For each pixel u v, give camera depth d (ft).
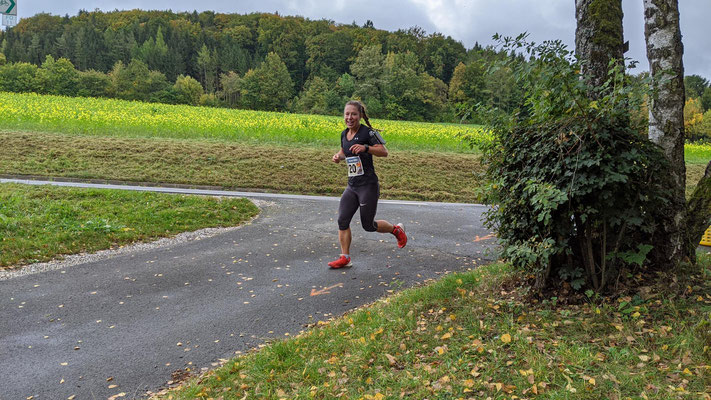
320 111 319.06
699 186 14.88
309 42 453.17
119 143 57.88
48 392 11.60
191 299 17.74
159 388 11.85
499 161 14.01
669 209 13.87
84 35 447.83
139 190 40.34
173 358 13.37
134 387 11.88
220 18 599.98
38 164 48.73
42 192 34.12
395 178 53.42
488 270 17.60
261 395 10.59
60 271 20.76
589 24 17.17
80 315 16.22
